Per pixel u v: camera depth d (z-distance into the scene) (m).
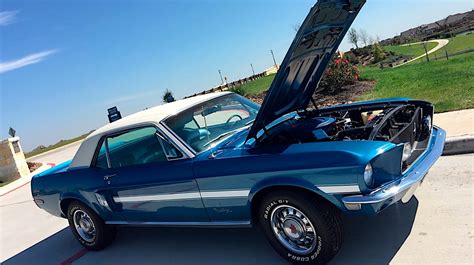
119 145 4.89
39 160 21.34
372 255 3.81
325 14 3.85
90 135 5.26
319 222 3.56
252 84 24.58
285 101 4.60
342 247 4.08
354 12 4.26
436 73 12.73
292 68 4.20
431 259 3.54
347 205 3.37
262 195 3.87
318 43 4.33
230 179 3.93
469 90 8.72
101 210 5.26
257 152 3.86
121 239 5.77
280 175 3.61
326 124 4.44
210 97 5.23
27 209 9.43
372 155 3.32
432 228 4.02
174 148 4.40
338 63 13.32
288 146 3.79
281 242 3.89
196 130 4.63
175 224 4.63
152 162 4.60
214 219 4.30
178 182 4.32
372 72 18.42
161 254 4.96
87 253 5.66
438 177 5.21
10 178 15.77
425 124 4.55
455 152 5.98
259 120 4.06
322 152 3.48
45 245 6.48
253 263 4.18
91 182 5.16
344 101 11.16
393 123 4.40
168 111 4.77
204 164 4.13
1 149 15.68
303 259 3.78
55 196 5.65
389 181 3.45
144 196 4.68
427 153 4.05
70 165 5.52
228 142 4.45
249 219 4.05
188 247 4.95
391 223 4.32
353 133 4.20
